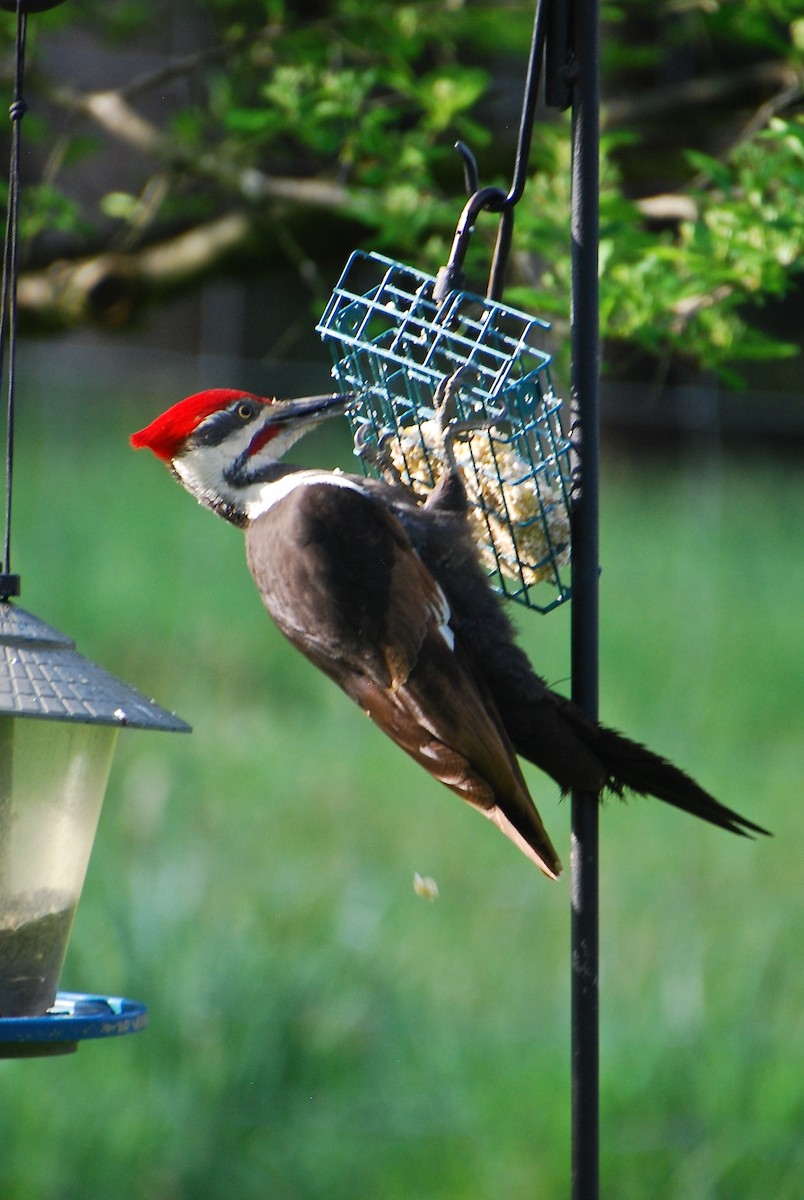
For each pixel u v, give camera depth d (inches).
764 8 380.8
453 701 227.6
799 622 786.2
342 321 270.8
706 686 718.5
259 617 751.7
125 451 885.2
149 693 671.1
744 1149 388.5
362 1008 434.6
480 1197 383.6
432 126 378.9
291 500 253.6
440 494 253.0
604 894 520.1
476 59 489.7
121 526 802.8
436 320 257.0
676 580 827.4
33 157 548.1
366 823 569.6
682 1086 405.1
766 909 508.7
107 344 910.4
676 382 709.9
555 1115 402.9
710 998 436.5
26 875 220.4
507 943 495.5
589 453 236.2
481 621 243.4
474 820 580.1
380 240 358.3
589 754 229.0
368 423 279.9
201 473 269.3
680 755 654.5
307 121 381.4
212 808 558.9
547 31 242.7
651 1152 390.3
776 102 365.1
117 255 458.0
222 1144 387.2
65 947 228.2
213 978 414.3
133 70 559.2
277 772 601.6
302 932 464.8
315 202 392.5
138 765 587.5
